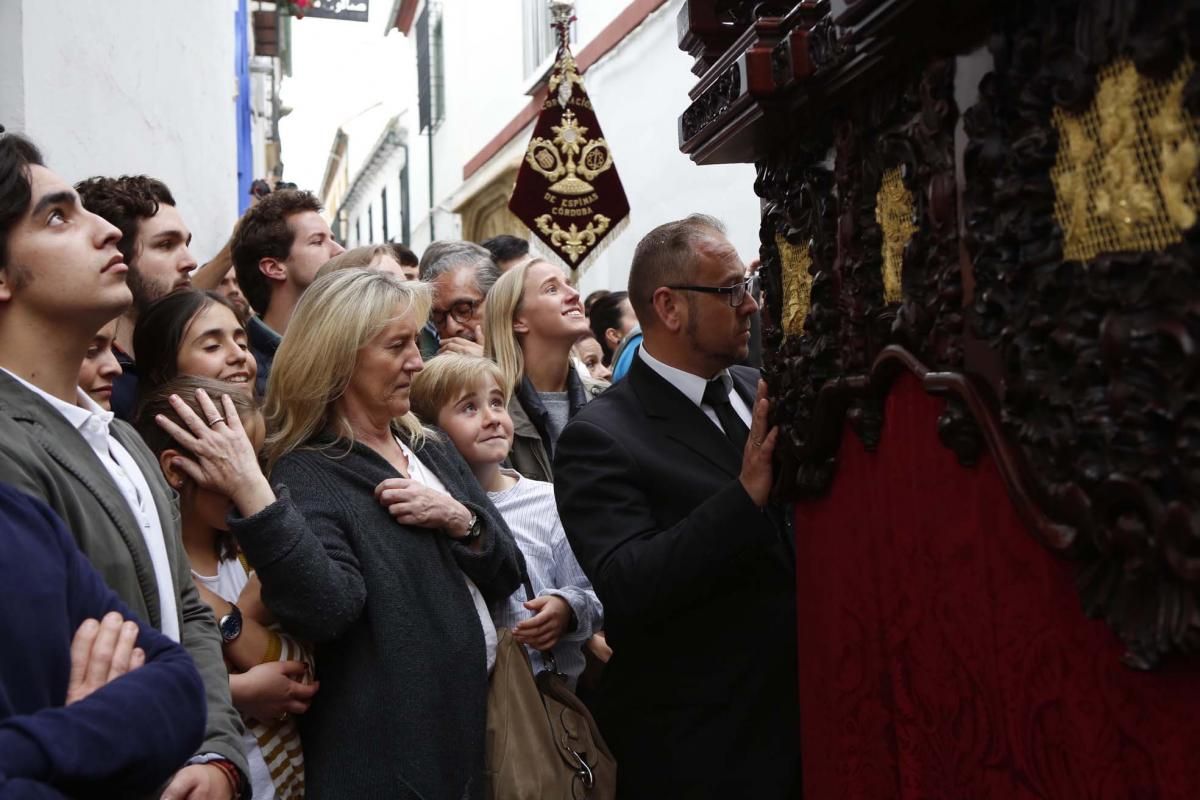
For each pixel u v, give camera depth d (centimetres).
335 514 237
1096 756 127
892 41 152
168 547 193
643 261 271
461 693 234
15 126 348
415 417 275
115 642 145
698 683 252
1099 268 114
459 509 249
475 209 1325
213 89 778
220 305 279
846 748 196
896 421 173
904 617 173
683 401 269
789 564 258
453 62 1481
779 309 221
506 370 361
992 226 134
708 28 229
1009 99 130
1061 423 123
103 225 187
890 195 170
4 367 181
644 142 789
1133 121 111
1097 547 119
